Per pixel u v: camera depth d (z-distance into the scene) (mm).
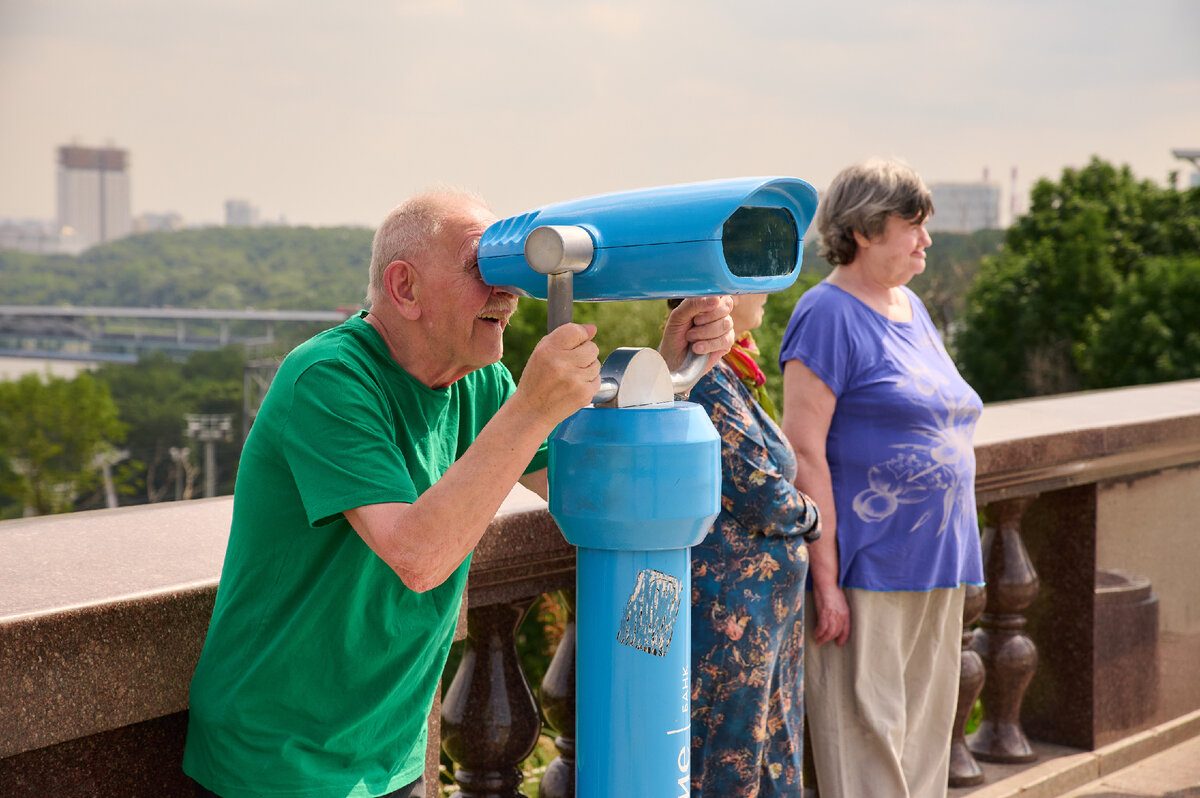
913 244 2486
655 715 1504
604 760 1522
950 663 2678
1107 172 50438
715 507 1515
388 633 1503
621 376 1481
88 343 75812
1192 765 3523
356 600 1456
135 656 1564
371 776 1562
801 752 2285
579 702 1558
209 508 2244
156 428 68125
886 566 2480
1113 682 3510
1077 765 3342
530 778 3270
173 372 69750
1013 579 3256
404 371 1538
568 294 1381
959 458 2521
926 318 2678
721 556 2092
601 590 1504
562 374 1327
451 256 1479
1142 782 3391
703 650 2094
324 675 1479
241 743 1488
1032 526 3506
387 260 1505
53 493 66625
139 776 1695
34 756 1567
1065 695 3488
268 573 1481
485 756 2328
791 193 1429
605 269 1396
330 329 1528
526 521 2129
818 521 2213
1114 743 3520
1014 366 48531
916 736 2666
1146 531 3590
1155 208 49625
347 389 1417
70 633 1494
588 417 1489
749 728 2104
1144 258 48406
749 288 1386
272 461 1452
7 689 1433
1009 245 51125
